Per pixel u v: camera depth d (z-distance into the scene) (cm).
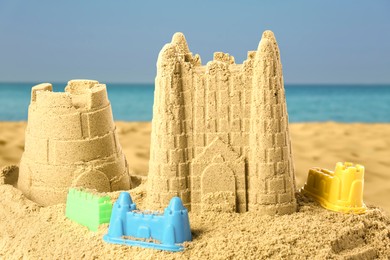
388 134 241
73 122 88
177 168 78
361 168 81
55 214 83
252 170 78
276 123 78
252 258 68
